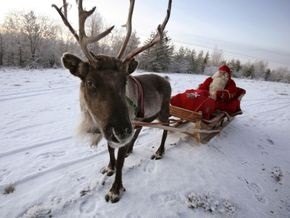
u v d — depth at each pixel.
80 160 4.52
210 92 6.59
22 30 32.38
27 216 3.09
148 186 3.93
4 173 3.95
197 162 4.84
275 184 4.71
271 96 14.15
